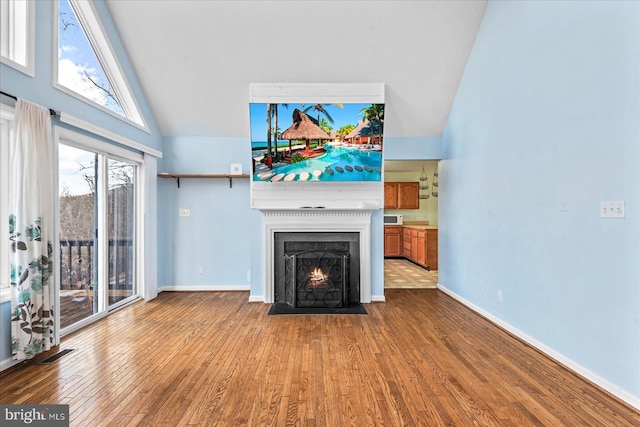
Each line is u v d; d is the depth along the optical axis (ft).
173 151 17.62
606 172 7.70
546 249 9.72
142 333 11.55
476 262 13.97
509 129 11.52
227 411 7.01
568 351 8.92
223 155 17.67
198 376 8.49
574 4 8.59
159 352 9.95
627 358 7.23
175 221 17.76
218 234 17.81
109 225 13.75
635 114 6.98
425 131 17.39
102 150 12.96
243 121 16.96
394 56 14.56
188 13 13.25
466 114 14.84
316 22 13.51
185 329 11.98
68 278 11.53
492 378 8.40
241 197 17.85
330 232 15.70
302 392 7.75
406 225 30.40
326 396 7.59
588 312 8.24
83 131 11.68
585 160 8.29
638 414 6.89
